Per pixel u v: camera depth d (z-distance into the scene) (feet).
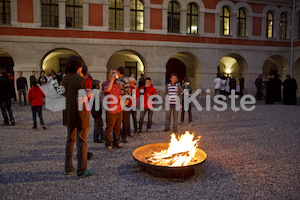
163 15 57.31
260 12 65.41
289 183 12.56
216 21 61.67
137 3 57.11
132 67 74.23
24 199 10.78
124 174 13.62
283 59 69.31
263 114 36.06
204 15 60.64
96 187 11.99
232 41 63.46
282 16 69.05
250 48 65.05
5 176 13.16
